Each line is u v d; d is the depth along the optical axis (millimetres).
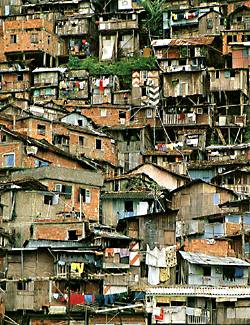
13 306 62781
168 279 65875
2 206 72125
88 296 62375
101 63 124500
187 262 64688
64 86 118375
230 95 112562
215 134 108812
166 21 129750
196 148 101625
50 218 72812
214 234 73562
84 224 68750
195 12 127688
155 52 121250
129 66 120938
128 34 130000
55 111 107062
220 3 132500
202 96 109812
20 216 71812
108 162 97250
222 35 120375
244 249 69688
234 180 86750
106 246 67062
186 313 60906
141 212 78312
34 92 119062
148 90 113125
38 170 76188
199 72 110312
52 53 129875
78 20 131875
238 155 100562
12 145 83375
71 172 76375
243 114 111125
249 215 73500
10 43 128250
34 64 128625
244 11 124375
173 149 102688
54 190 75062
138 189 83438
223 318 60656
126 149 101000
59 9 136500
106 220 78562
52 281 62844
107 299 62688
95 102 115938
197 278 64375
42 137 93625
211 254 68750
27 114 99188
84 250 65000
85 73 119312
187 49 119500
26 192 72375
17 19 129375
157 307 61031
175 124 106875
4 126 86812
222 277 64500
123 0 134250
